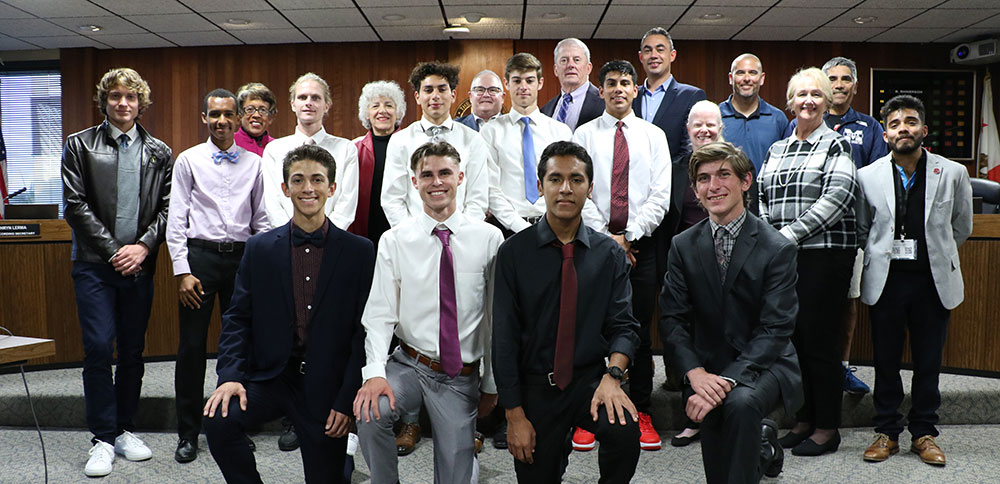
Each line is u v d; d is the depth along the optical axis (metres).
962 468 2.61
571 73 3.31
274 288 2.16
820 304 2.67
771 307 2.11
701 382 2.06
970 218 2.74
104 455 2.66
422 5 5.90
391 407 2.01
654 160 2.94
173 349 4.00
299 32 6.73
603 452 1.99
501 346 2.06
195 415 2.82
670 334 2.23
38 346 1.92
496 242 2.22
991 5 5.85
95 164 2.78
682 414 3.08
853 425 3.15
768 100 7.11
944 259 2.66
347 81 7.20
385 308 2.17
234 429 2.04
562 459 2.14
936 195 2.67
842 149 2.69
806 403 2.82
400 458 2.77
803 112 2.72
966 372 3.51
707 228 2.24
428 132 2.83
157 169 2.92
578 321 2.06
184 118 7.29
